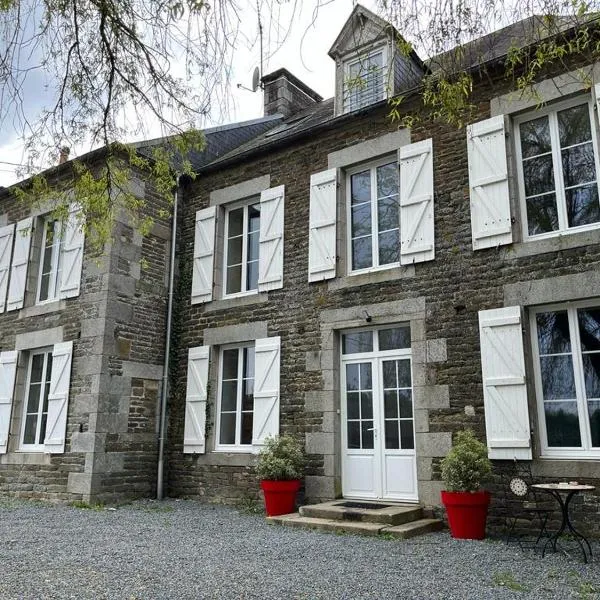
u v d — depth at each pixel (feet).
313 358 26.53
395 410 24.49
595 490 19.01
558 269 21.08
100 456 27.73
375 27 28.81
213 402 29.99
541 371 21.24
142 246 31.35
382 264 26.30
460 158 24.30
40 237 34.65
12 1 13.38
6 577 13.85
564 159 22.27
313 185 28.27
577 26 15.12
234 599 12.21
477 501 19.43
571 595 12.87
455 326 22.95
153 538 19.31
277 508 23.82
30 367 33.01
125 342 29.68
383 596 12.62
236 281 31.42
